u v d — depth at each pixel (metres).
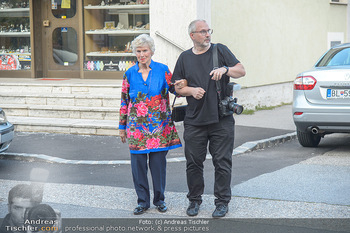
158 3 13.15
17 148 10.27
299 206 6.34
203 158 6.16
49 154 9.75
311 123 9.40
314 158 9.27
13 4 15.95
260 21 15.97
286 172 8.14
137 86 6.18
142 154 6.22
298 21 18.11
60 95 13.03
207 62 5.96
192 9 12.86
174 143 6.34
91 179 8.05
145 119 6.17
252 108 15.84
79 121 12.10
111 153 9.82
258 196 6.83
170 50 13.17
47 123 11.89
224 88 6.02
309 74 9.42
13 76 16.08
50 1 15.68
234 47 14.77
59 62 15.80
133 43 6.17
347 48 10.09
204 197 6.88
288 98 18.00
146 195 6.34
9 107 13.05
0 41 16.19
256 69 15.89
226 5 14.29
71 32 15.59
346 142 10.99
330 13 20.16
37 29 15.79
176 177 8.06
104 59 15.23
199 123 6.00
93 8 15.23
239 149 9.94
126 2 14.80
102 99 12.73
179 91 6.02
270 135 11.24
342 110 9.11
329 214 6.02
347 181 7.51
